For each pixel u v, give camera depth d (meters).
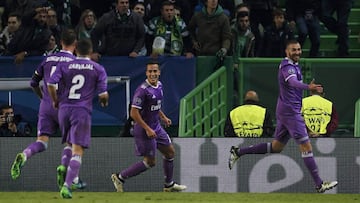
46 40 48.19
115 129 48.44
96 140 37.81
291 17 51.94
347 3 52.75
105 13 50.25
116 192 37.19
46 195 35.50
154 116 36.47
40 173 37.69
